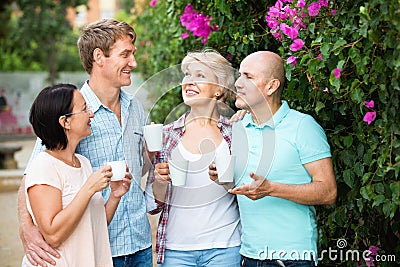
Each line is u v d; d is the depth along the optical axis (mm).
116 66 3621
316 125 3391
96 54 3627
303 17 3609
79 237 3266
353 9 3334
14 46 23203
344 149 3682
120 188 3443
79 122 3307
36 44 24297
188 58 3512
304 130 3332
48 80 23797
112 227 3646
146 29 9031
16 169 13500
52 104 3244
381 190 3348
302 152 3314
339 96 3467
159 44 7621
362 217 3939
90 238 3285
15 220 9305
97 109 3660
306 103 3824
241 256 3559
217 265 3607
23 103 23047
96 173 3191
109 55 3611
